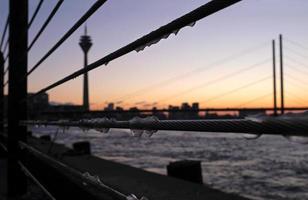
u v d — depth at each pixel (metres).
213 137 123.31
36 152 3.00
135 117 1.32
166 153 50.25
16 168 4.79
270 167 32.41
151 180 11.13
